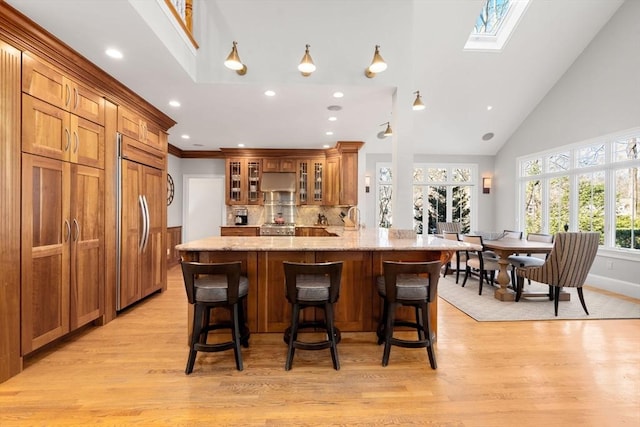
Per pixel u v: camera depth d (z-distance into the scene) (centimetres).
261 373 216
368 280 273
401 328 276
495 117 616
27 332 219
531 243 415
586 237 323
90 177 280
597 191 478
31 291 222
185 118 436
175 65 278
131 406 179
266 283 268
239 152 655
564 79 523
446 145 705
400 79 328
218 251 258
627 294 416
